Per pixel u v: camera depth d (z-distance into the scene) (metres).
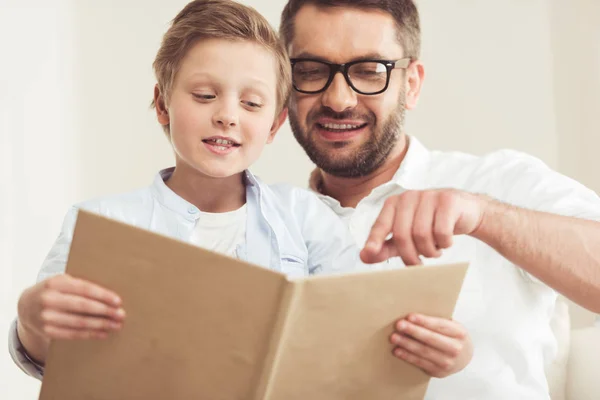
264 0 2.68
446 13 2.70
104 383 0.89
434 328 0.93
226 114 1.22
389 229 1.01
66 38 2.56
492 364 1.37
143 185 2.62
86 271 0.86
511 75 2.68
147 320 0.85
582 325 2.58
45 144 2.51
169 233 1.27
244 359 0.83
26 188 2.47
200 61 1.24
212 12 1.29
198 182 1.30
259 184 1.35
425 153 1.65
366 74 1.51
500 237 1.10
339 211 1.62
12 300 2.42
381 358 0.93
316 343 0.86
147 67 2.63
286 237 1.35
